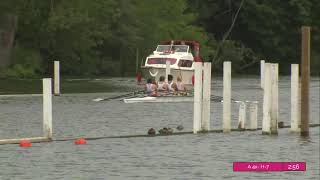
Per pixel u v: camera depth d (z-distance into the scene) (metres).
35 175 57.59
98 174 58.44
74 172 59.12
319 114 120.75
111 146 74.75
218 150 72.81
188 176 58.06
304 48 85.06
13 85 179.88
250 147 75.31
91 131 89.25
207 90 85.81
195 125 86.31
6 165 62.12
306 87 85.50
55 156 67.38
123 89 178.38
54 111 117.06
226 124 87.38
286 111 125.62
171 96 141.12
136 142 78.19
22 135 84.19
